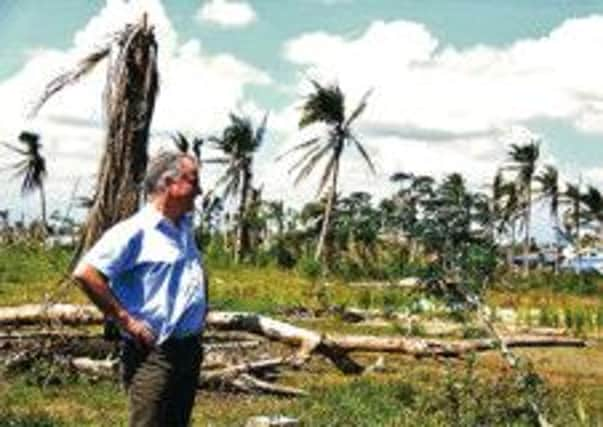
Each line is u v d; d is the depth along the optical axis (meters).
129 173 18.53
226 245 67.44
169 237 6.59
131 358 6.56
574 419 13.47
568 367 23.69
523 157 93.31
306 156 66.50
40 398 14.82
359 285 44.69
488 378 16.48
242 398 15.99
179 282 6.55
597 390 18.44
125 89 18.56
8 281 38.41
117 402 14.62
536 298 46.47
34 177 89.12
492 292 43.78
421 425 13.12
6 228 82.56
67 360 16.88
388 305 34.12
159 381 6.46
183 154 6.70
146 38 18.66
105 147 18.56
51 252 47.12
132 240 6.50
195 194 6.65
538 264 88.25
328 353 18.73
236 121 72.56
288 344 18.77
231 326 18.78
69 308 19.27
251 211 70.81
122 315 6.44
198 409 14.60
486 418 13.19
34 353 17.31
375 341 20.25
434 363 21.78
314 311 33.31
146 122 18.66
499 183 92.75
